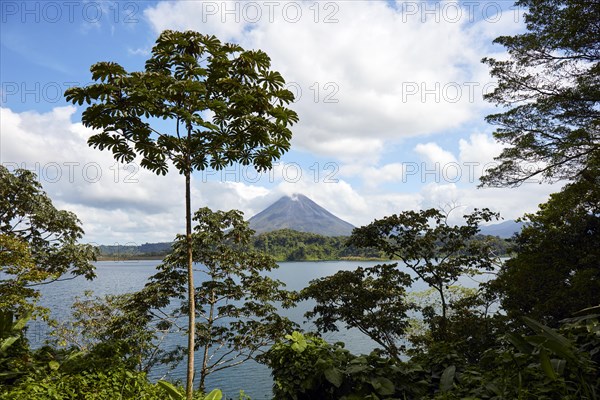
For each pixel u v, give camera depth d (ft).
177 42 17.71
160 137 17.93
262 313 50.52
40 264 55.36
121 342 22.54
